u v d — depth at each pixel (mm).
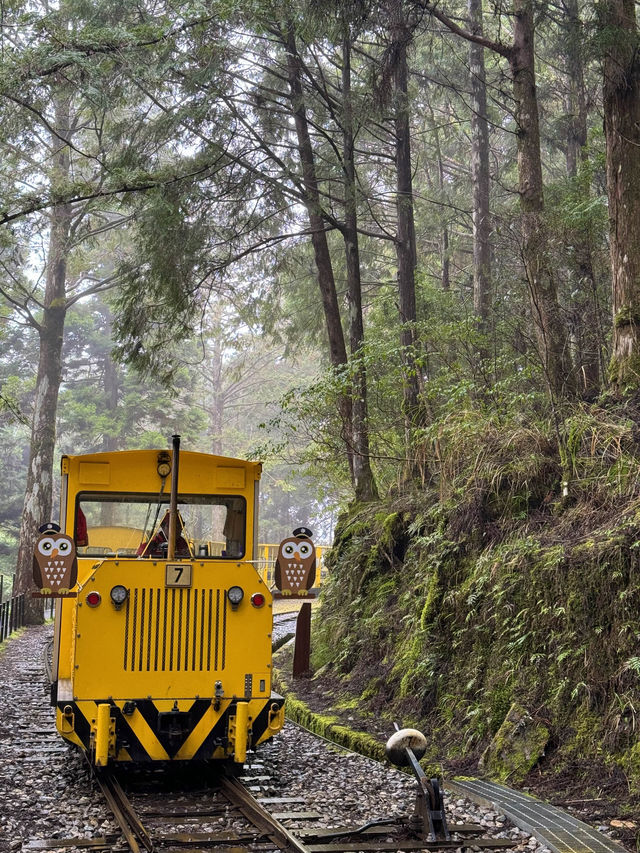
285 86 17766
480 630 9062
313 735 9547
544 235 11797
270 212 16500
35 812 6297
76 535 8109
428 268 27594
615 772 6797
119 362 15961
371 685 10617
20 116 12531
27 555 24641
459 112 25500
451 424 11891
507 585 8875
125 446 44844
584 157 16562
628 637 7340
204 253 15539
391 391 15305
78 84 11836
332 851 5535
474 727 8312
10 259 19734
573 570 8125
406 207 17016
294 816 6230
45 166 20219
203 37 12586
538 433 10367
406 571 12031
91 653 7102
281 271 19312
